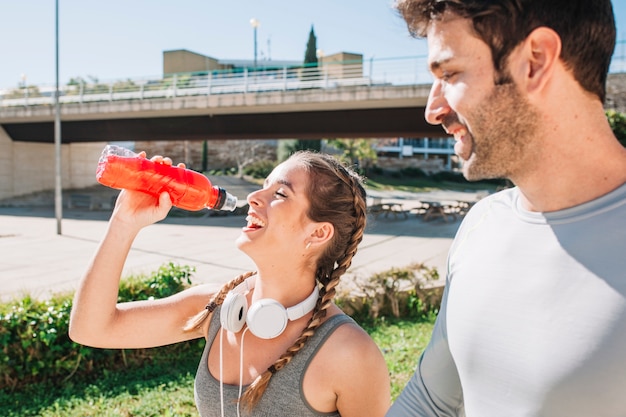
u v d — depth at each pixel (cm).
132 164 134
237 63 5825
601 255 89
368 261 1028
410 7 98
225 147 5088
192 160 4978
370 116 2242
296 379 127
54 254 1151
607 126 93
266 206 137
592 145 92
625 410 82
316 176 138
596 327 85
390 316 632
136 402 382
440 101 101
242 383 134
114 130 2811
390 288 631
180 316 155
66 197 3209
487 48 88
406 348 496
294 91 2095
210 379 140
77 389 414
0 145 3036
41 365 418
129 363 461
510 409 96
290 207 135
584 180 94
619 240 88
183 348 481
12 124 3061
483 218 120
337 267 140
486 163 95
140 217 139
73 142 3134
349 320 136
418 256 1098
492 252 108
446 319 115
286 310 133
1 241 1373
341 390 128
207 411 138
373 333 556
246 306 136
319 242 138
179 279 537
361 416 130
